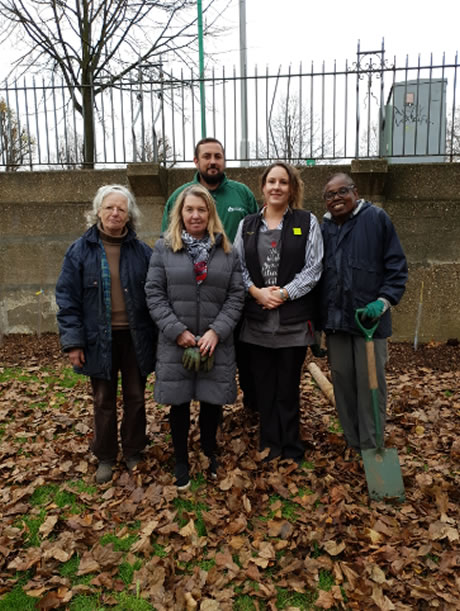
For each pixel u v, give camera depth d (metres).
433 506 3.03
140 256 3.29
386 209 6.10
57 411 4.55
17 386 5.16
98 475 3.37
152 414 4.46
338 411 3.48
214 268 3.11
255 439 3.88
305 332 3.34
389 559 2.57
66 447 3.80
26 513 3.05
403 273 3.17
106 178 6.43
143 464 3.43
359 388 3.30
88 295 3.17
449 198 5.99
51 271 6.62
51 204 6.51
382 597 2.34
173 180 6.38
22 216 6.56
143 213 6.36
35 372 5.60
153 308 3.10
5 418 4.39
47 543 2.73
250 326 3.43
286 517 2.96
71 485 3.35
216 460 3.49
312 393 4.91
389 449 3.19
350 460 3.57
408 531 2.75
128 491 3.22
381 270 3.22
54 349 6.25
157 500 3.08
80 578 2.53
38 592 2.41
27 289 6.67
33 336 6.66
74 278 3.16
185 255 3.12
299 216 3.34
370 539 2.71
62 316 3.14
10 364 5.83
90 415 4.48
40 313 6.70
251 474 3.38
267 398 3.54
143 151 6.77
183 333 3.04
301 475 3.38
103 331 3.17
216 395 3.13
